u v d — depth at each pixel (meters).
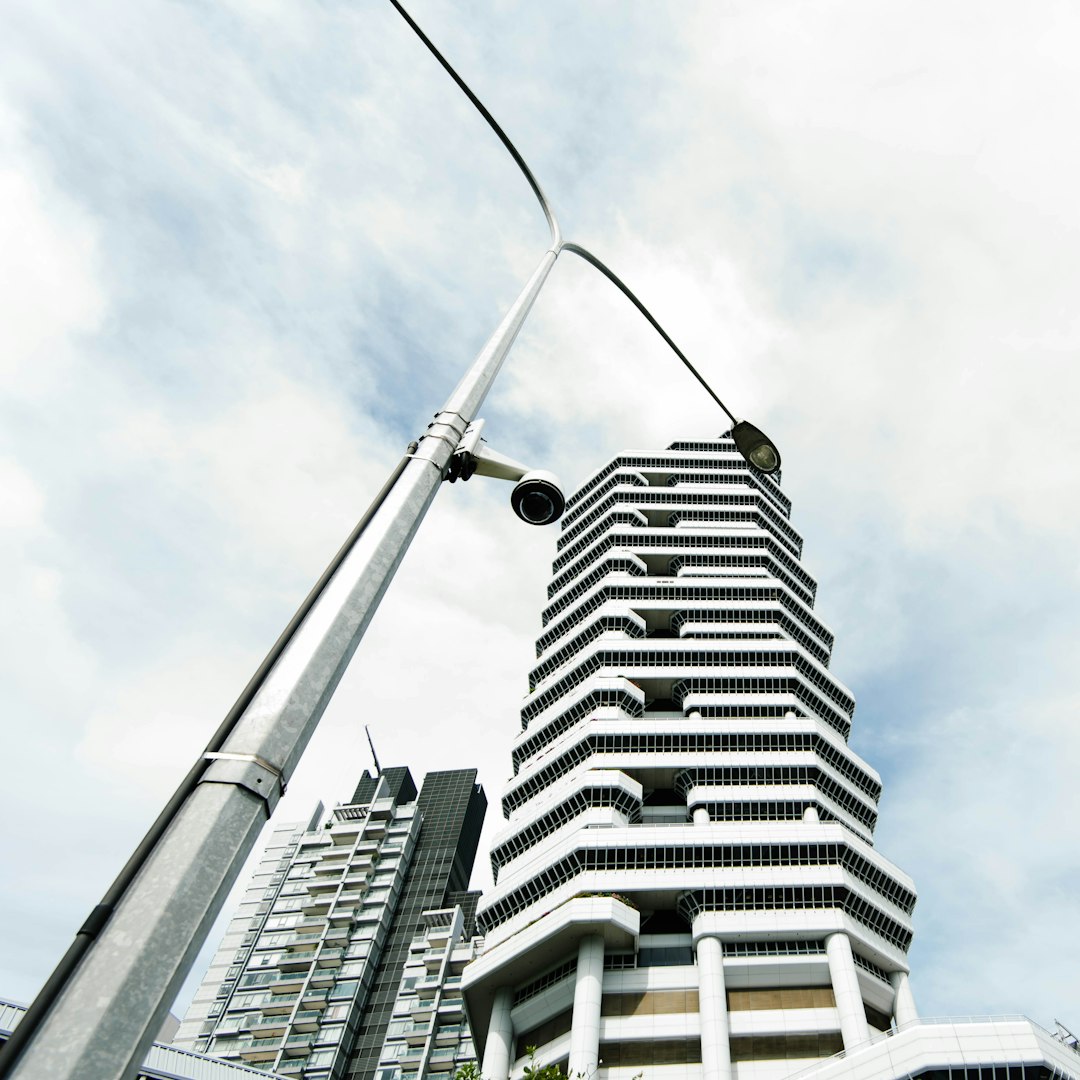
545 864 91.62
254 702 5.49
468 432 9.18
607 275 15.55
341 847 168.38
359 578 6.64
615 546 143.88
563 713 112.25
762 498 158.00
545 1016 83.19
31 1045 3.66
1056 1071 52.72
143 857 4.52
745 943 83.19
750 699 112.50
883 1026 83.81
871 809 104.75
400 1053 128.25
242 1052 129.38
